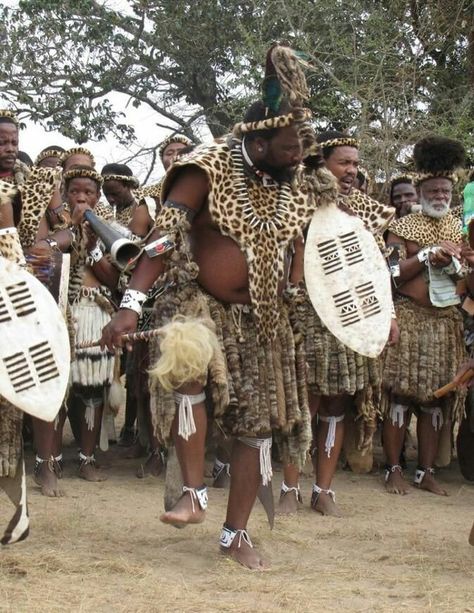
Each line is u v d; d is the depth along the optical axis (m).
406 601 3.76
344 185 5.38
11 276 3.94
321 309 4.45
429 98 13.77
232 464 4.27
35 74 17.52
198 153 4.11
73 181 6.17
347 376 5.41
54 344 3.94
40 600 3.57
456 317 6.36
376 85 13.22
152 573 3.99
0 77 17.47
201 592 3.78
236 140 4.17
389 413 6.34
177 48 17.41
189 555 4.32
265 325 4.16
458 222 6.61
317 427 5.64
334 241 4.49
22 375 3.86
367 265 4.52
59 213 5.71
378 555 4.47
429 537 4.91
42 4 17.36
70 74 17.77
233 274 4.11
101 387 6.30
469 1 13.73
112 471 6.70
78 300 6.24
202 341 3.89
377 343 4.48
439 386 6.27
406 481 6.68
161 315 4.12
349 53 13.63
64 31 17.52
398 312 6.34
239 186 4.10
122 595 3.68
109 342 4.07
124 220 7.69
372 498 6.08
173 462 4.36
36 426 5.79
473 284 4.78
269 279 4.14
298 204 4.24
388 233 6.48
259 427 4.12
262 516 5.30
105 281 5.45
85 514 5.16
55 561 4.07
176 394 4.06
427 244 6.40
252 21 16.94
